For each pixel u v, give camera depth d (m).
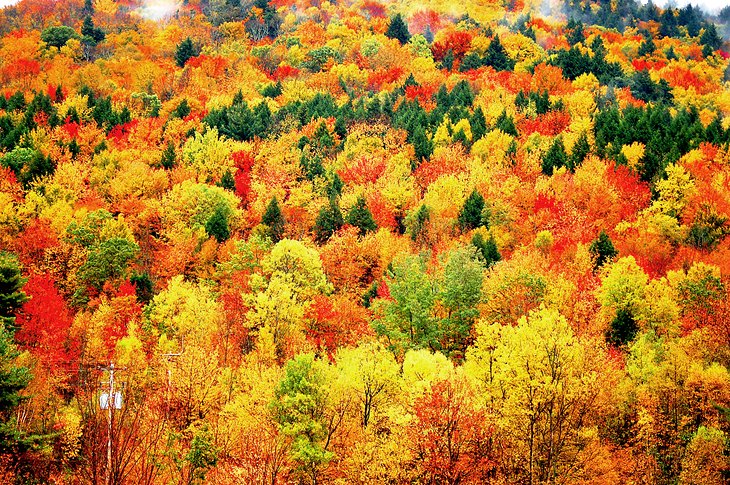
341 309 60.00
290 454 36.75
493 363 40.00
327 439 39.12
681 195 81.19
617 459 37.28
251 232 89.69
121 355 47.81
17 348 46.94
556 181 93.06
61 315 56.72
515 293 56.03
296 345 53.84
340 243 79.50
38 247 75.94
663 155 97.06
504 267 62.19
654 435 39.12
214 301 63.50
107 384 30.23
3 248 75.44
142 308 64.75
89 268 71.19
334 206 90.00
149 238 87.75
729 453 37.03
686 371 41.09
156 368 46.00
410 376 41.03
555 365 36.31
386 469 36.44
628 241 72.75
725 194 79.88
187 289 64.00
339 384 40.62
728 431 38.84
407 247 80.12
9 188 91.38
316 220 90.38
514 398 35.97
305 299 63.66
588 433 35.72
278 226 90.38
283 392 40.12
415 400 36.41
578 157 103.50
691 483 35.81
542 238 75.00
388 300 57.09
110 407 27.86
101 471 27.42
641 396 40.34
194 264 78.50
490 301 56.38
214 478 35.31
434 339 52.31
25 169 99.38
